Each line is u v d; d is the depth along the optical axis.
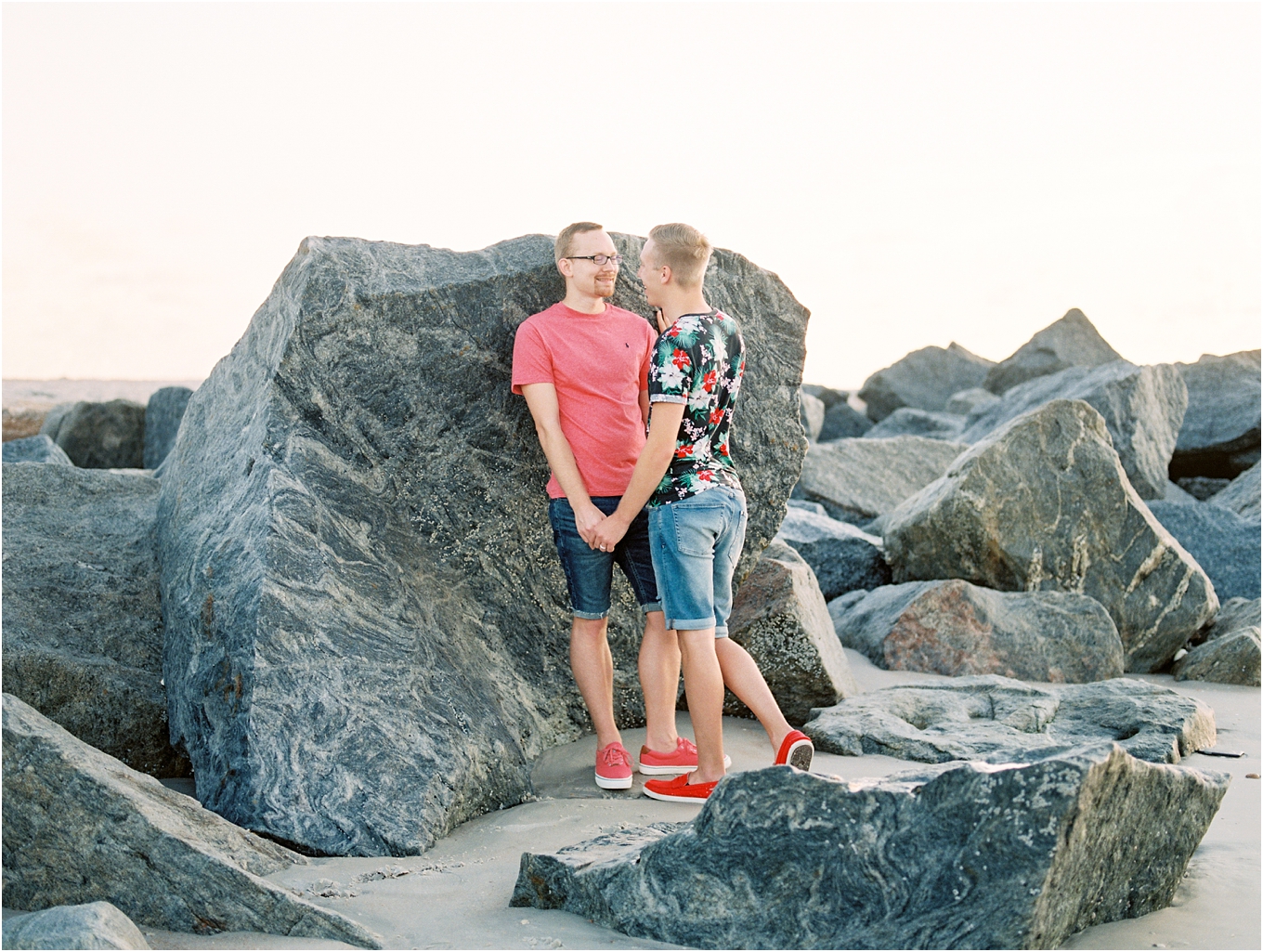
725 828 2.54
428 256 4.28
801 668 4.71
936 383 21.34
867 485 10.64
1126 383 10.90
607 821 3.54
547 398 3.86
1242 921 2.58
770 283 4.79
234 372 4.53
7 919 2.42
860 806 2.43
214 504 4.20
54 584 4.37
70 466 5.15
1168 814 2.62
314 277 4.00
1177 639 6.29
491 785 3.72
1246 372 13.50
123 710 4.02
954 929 2.25
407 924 2.67
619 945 2.54
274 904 2.57
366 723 3.57
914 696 4.82
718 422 3.70
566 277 3.94
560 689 4.48
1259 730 4.83
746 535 4.80
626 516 3.65
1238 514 9.40
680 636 3.71
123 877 2.63
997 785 2.27
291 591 3.66
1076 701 4.77
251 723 3.43
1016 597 5.95
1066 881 2.32
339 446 4.06
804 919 2.43
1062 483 6.35
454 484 4.26
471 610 4.29
